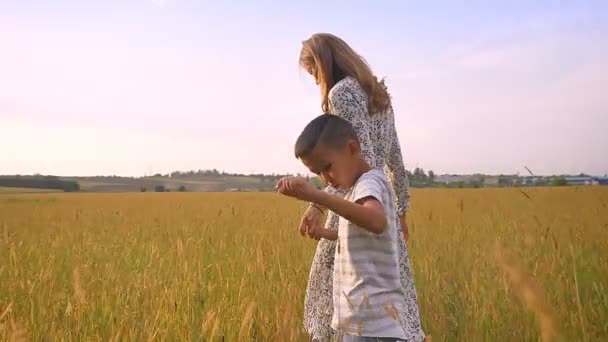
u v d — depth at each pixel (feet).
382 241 8.49
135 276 17.29
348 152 8.65
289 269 16.99
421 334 9.99
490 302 13.08
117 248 25.32
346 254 8.70
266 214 45.19
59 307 13.78
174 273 17.44
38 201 127.95
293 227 30.25
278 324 11.73
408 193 11.88
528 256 18.08
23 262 20.65
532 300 3.82
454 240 24.62
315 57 10.57
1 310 13.32
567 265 16.44
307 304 10.66
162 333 11.39
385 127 10.82
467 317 12.58
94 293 14.70
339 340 9.71
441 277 15.84
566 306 12.41
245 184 421.59
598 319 11.95
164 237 30.22
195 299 14.10
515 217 39.06
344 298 8.64
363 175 8.57
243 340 10.87
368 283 8.43
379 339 8.30
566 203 54.70
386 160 11.61
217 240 24.76
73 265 19.54
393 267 8.52
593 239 23.22
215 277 16.61
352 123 9.96
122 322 11.47
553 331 3.78
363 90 10.31
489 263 17.02
